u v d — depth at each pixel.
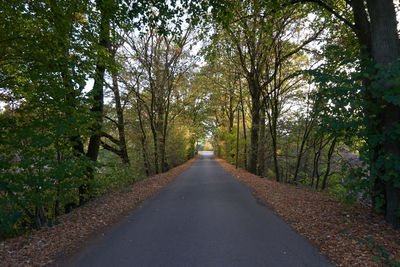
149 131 18.80
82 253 4.07
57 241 4.57
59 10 6.78
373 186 5.23
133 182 14.19
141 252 4.07
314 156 16.39
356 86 4.86
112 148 15.47
